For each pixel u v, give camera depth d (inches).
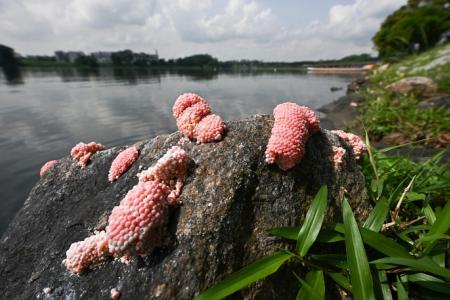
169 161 5.4
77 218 6.8
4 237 7.2
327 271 5.1
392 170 9.1
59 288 5.5
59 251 6.3
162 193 5.2
